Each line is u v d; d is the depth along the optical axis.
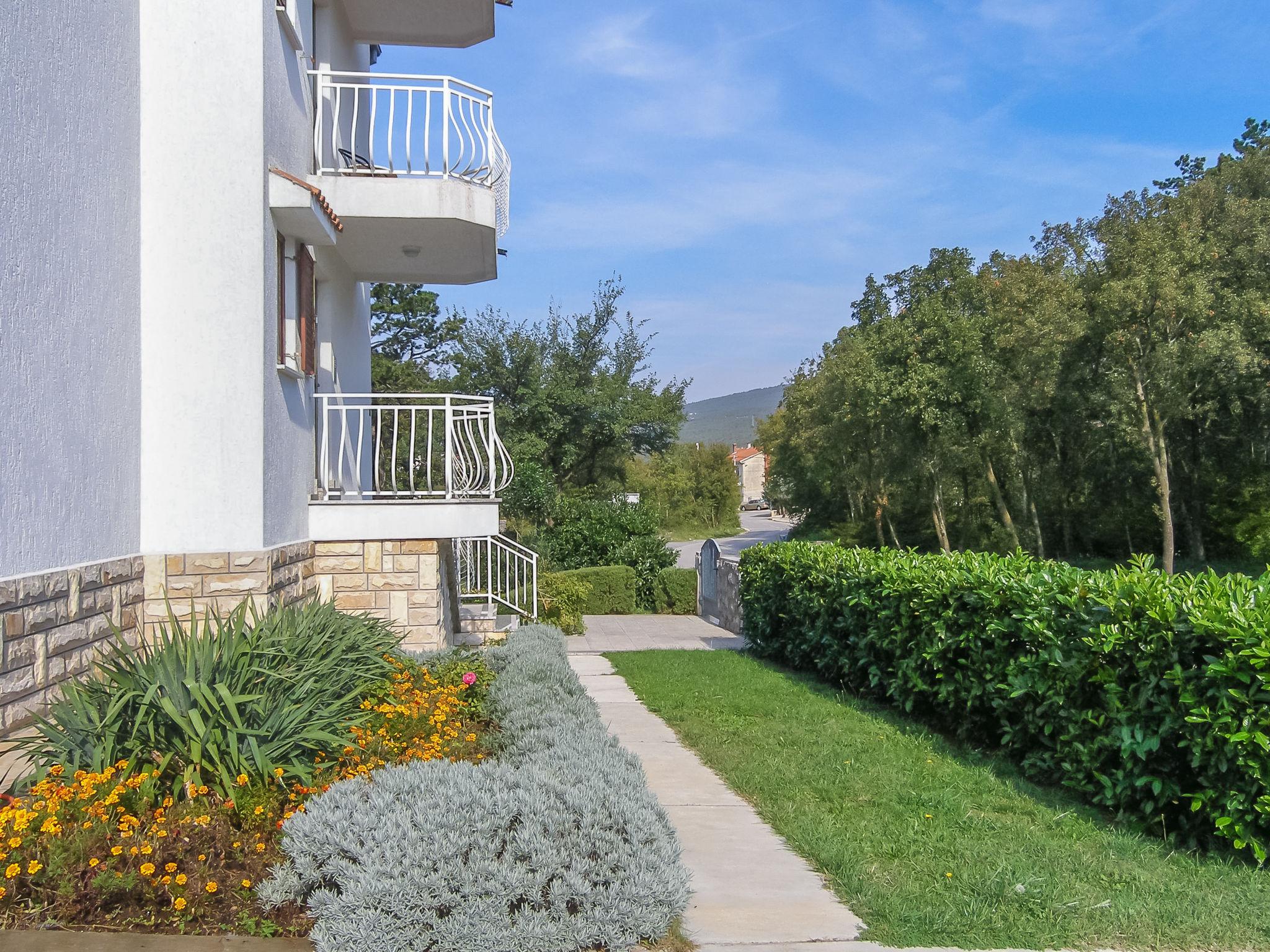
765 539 54.97
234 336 6.96
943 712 7.62
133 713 4.32
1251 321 26.06
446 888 3.34
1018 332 27.89
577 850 3.59
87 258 5.96
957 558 8.09
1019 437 29.92
